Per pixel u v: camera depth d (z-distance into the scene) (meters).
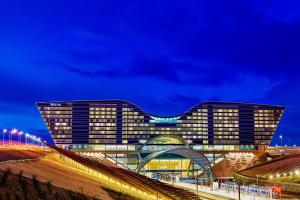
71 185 71.50
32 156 122.44
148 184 111.88
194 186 186.50
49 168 92.62
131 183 103.75
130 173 139.25
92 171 111.56
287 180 152.50
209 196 140.12
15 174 57.38
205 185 199.00
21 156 110.94
